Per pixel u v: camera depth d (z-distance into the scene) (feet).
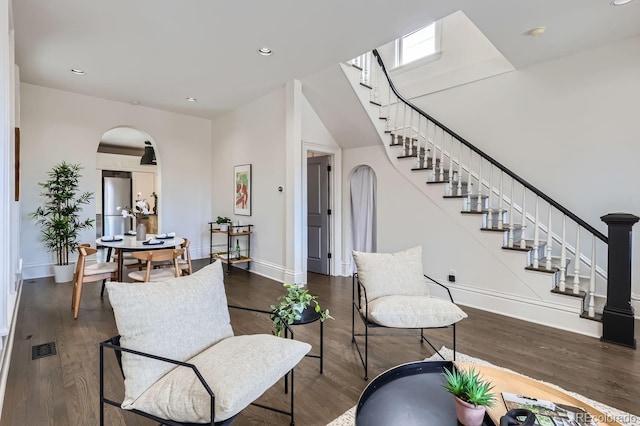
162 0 8.82
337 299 13.21
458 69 14.65
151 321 4.77
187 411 4.13
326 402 6.41
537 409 4.25
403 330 10.01
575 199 11.64
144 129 18.86
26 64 12.99
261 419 5.89
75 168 15.78
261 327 10.18
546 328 10.18
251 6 9.07
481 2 8.65
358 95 14.02
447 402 4.59
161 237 13.74
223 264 19.43
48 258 16.07
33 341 8.95
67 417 5.82
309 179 18.45
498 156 13.46
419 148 14.55
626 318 8.84
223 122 20.36
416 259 9.04
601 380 7.16
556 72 11.99
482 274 12.00
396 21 9.77
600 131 11.10
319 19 9.73
